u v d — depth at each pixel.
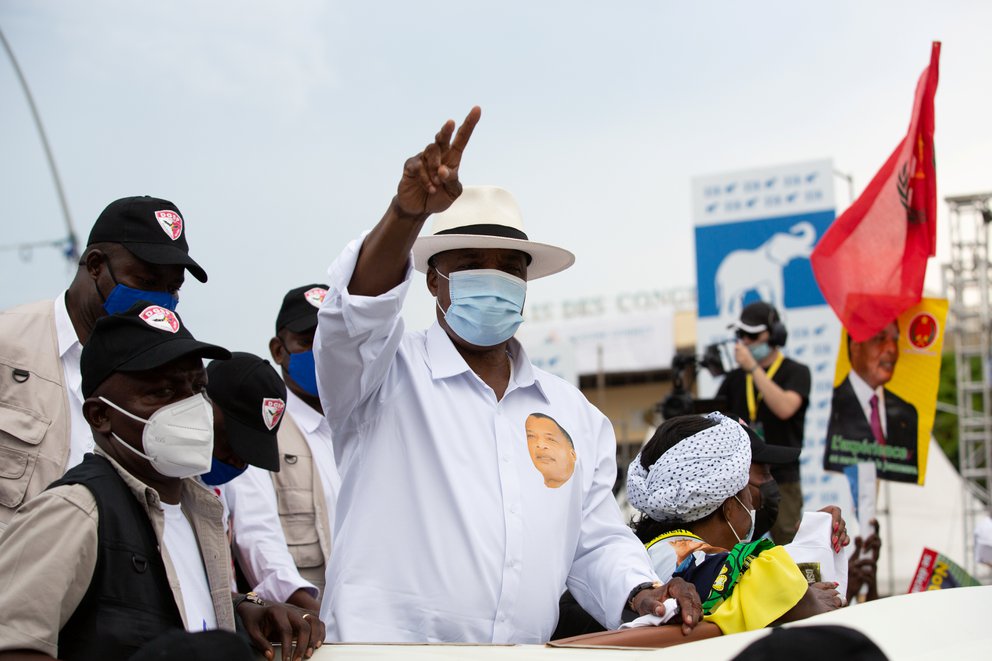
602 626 3.46
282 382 3.74
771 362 6.96
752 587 2.97
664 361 35.69
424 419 3.28
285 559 4.20
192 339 2.78
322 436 4.86
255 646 2.76
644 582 3.17
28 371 3.56
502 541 3.20
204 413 2.73
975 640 2.22
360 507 3.24
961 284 14.91
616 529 3.49
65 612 2.40
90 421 2.71
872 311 6.14
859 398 6.32
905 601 2.42
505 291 3.37
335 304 3.00
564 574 3.33
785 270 11.71
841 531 3.72
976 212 14.28
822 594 3.06
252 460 3.56
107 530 2.49
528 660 2.52
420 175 2.77
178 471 2.68
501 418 3.37
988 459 14.96
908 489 14.57
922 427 6.06
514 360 3.54
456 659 2.54
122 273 3.64
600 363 31.25
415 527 3.19
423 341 3.49
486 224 3.45
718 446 3.45
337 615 3.13
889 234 6.17
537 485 3.30
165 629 2.53
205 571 2.82
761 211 11.90
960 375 15.37
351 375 3.12
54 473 3.46
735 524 3.53
